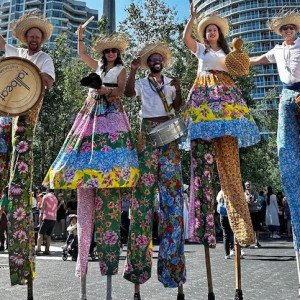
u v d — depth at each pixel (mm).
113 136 4004
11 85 3631
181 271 4055
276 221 17609
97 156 3908
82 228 4086
